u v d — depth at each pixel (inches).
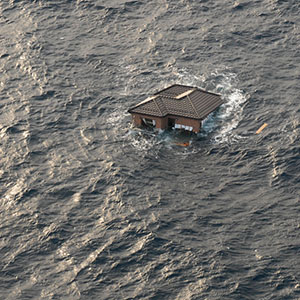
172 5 5472.4
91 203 3543.3
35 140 4045.3
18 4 5590.6
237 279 3046.3
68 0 5590.6
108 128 4133.9
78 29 5241.1
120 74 4690.0
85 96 4451.3
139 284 3056.1
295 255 3154.5
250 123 4097.0
